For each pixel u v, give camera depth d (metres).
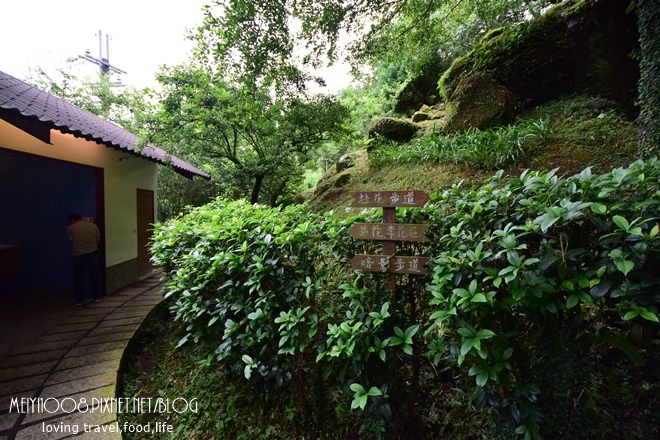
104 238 4.75
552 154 3.66
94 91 11.91
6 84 3.49
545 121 4.27
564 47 5.25
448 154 4.48
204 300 2.33
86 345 3.13
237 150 9.41
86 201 4.91
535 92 5.31
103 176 4.76
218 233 2.29
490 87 5.27
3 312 4.02
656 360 1.54
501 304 1.21
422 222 1.75
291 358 1.97
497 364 1.21
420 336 1.65
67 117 3.80
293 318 1.68
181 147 7.64
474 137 4.39
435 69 9.83
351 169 6.40
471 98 5.37
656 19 2.86
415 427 1.74
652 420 1.44
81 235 4.26
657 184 1.11
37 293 4.82
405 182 4.53
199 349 2.67
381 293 1.63
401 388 1.69
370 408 1.56
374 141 6.88
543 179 1.33
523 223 1.34
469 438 1.63
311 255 1.94
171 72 6.65
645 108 2.99
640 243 0.98
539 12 7.02
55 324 3.63
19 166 4.93
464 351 1.17
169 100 6.58
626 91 4.95
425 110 8.38
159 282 5.47
